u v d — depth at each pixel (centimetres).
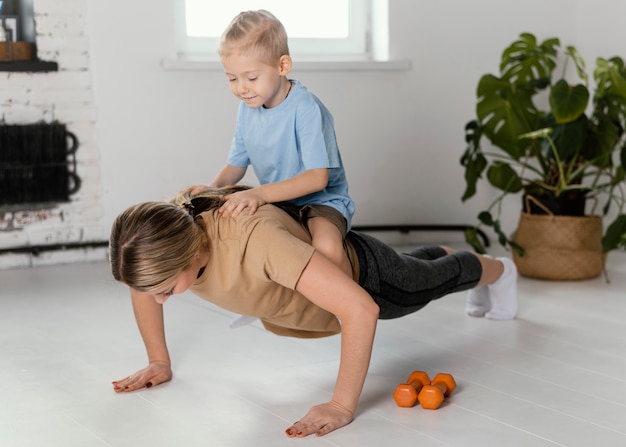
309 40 453
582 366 247
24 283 369
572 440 191
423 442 190
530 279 371
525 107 378
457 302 325
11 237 404
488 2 461
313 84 440
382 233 461
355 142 452
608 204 376
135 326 295
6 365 251
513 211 476
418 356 257
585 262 364
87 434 196
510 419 204
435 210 471
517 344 269
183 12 430
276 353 259
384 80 452
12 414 210
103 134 412
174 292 183
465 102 468
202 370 243
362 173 456
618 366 247
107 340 277
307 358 254
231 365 247
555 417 206
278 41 204
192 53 435
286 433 190
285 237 185
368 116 453
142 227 173
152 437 194
